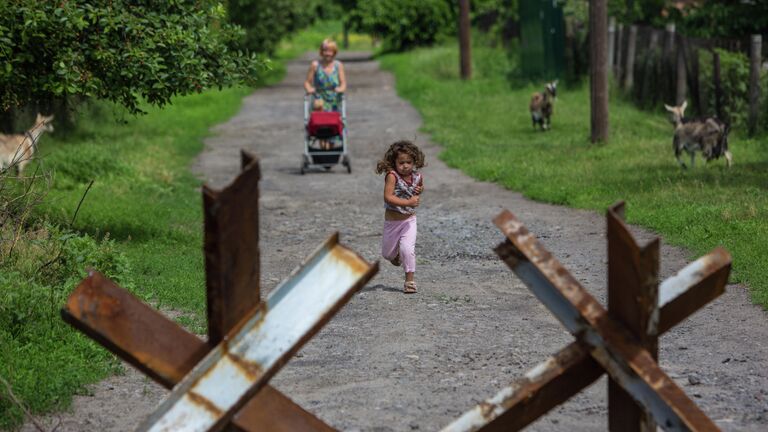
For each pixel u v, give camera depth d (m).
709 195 19.72
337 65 28.86
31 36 15.60
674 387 4.54
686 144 23.97
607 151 28.28
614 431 4.93
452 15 80.38
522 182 24.02
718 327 11.59
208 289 4.31
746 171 22.86
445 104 45.38
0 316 10.78
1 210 13.75
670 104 36.25
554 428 8.05
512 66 56.09
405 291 13.84
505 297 13.52
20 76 15.67
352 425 8.30
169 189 24.23
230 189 4.20
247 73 17.64
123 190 23.27
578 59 48.16
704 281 4.89
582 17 48.44
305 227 20.31
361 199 23.91
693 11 42.44
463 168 27.83
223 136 38.59
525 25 51.97
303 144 35.97
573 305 4.66
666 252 15.81
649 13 47.41
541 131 35.28
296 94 54.88
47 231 13.89
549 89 34.94
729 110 31.11
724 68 31.53
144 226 18.69
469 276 15.02
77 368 9.73
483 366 10.14
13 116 26.17
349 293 4.33
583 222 19.17
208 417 4.23
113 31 16.41
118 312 4.62
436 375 9.84
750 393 9.09
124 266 13.39
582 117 38.16
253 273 4.43
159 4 16.98
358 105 48.44
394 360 10.42
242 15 63.53
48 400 8.72
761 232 15.91
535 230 18.55
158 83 16.33
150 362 4.57
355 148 34.31
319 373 9.99
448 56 62.59
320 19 112.94
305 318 4.31
